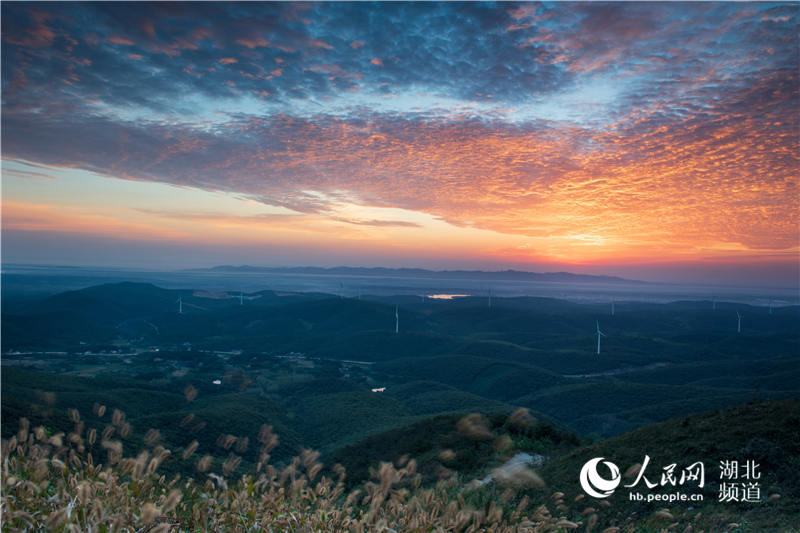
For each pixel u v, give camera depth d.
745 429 14.78
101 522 2.49
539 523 3.62
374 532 3.20
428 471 17.06
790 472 11.77
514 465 17.33
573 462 15.94
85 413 51.31
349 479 15.19
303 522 3.34
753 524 9.43
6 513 2.53
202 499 3.29
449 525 3.31
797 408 15.35
